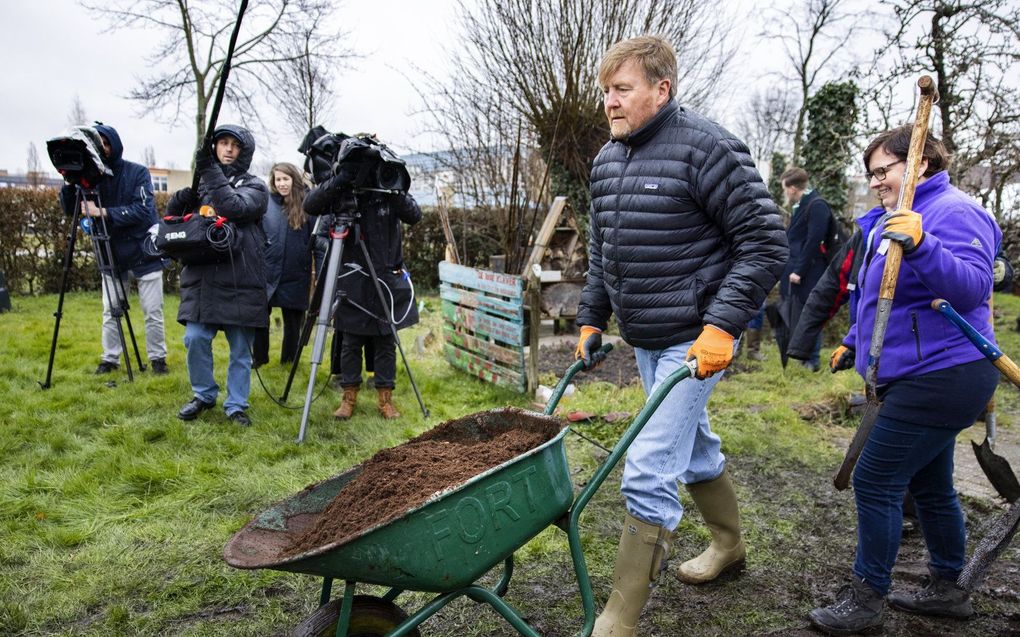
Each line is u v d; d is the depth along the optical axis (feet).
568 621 8.79
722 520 9.39
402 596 9.31
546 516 6.70
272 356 22.27
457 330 21.27
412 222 16.35
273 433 14.99
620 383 20.21
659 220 7.75
